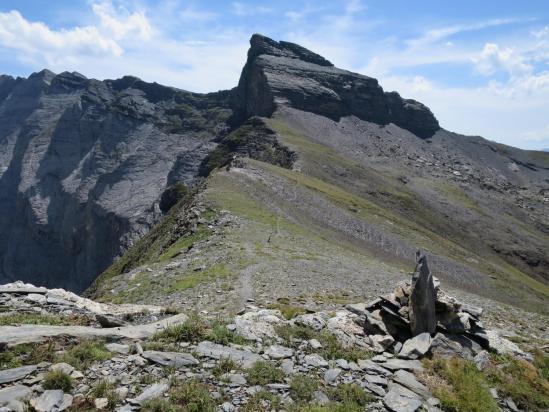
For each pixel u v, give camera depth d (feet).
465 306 65.98
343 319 60.23
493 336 64.03
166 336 47.85
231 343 48.55
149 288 121.39
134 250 321.32
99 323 53.31
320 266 146.61
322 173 509.76
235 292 104.06
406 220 449.89
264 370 43.27
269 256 150.71
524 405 50.75
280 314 62.59
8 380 35.63
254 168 362.94
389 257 281.54
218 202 239.09
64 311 57.31
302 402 39.81
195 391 37.58
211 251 158.20
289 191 326.03
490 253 523.70
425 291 58.29
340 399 42.29
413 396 45.03
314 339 52.90
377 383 46.11
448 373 50.78
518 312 152.35
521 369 56.65
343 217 318.86
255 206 256.52
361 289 119.34
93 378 37.96
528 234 604.49
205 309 92.68
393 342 56.54
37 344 41.32
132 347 43.83
